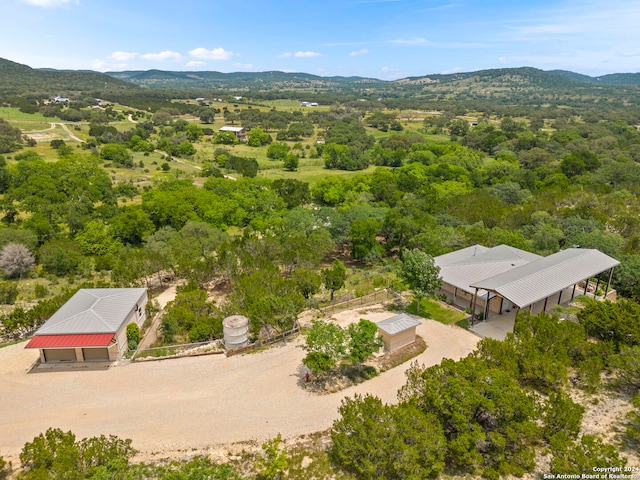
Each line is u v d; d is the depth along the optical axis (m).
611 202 70.31
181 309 38.97
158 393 30.05
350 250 63.69
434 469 21.38
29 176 89.81
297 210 65.81
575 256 44.38
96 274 58.38
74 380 31.78
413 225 58.41
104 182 90.62
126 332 36.62
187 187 83.56
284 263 50.56
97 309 36.72
